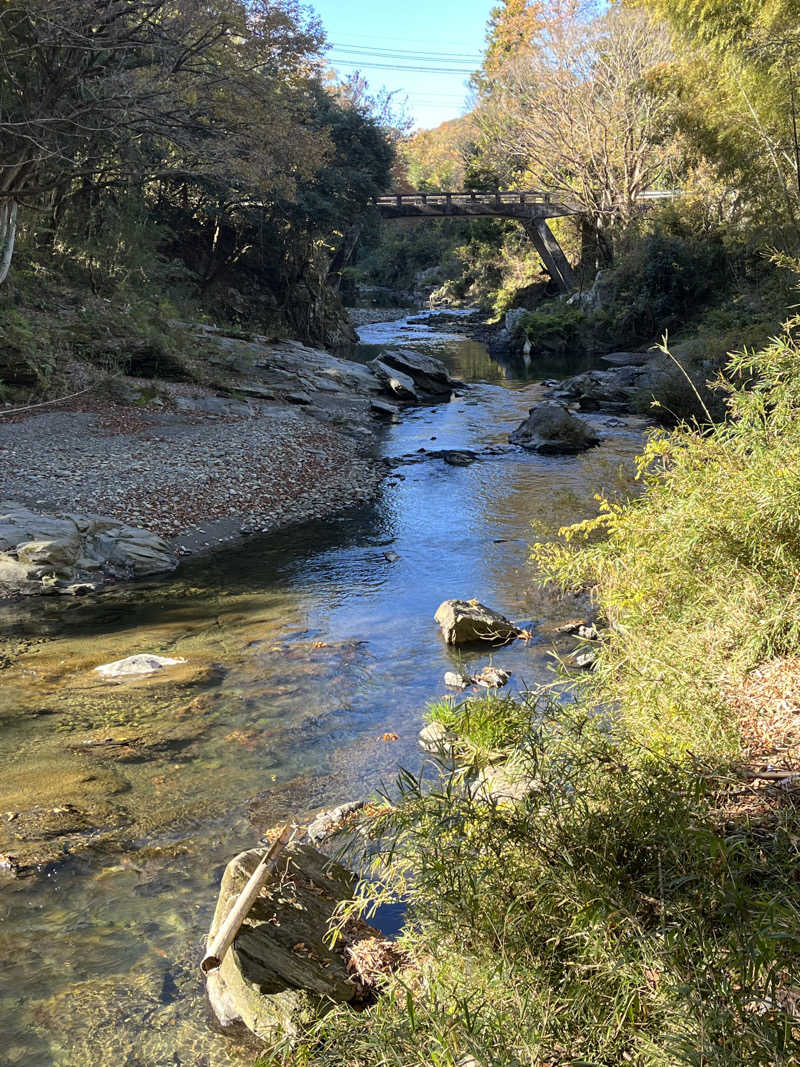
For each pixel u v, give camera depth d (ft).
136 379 70.38
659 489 17.65
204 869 15.21
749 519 14.51
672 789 10.20
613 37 138.72
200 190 117.39
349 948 12.44
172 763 19.27
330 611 30.50
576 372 106.11
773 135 76.33
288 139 83.35
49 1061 11.10
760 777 10.85
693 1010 7.61
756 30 62.49
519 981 8.91
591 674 16.24
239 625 29.14
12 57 67.26
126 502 42.86
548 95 144.87
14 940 13.43
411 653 26.03
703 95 88.02
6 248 73.51
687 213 124.67
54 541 35.14
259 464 52.44
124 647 27.07
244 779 18.47
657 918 9.02
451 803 10.62
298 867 13.69
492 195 165.68
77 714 21.97
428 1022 8.96
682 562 15.79
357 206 138.31
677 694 12.98
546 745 12.24
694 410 64.18
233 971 11.79
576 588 20.11
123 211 99.40
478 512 44.14
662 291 123.54
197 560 37.60
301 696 22.93
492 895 9.73
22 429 54.60
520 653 25.58
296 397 76.23
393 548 38.52
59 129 70.33
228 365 81.92
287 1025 10.89
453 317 201.57
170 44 70.85
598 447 60.44
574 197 153.38
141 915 14.02
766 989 7.41
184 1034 11.50
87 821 16.84
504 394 89.45
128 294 88.99
